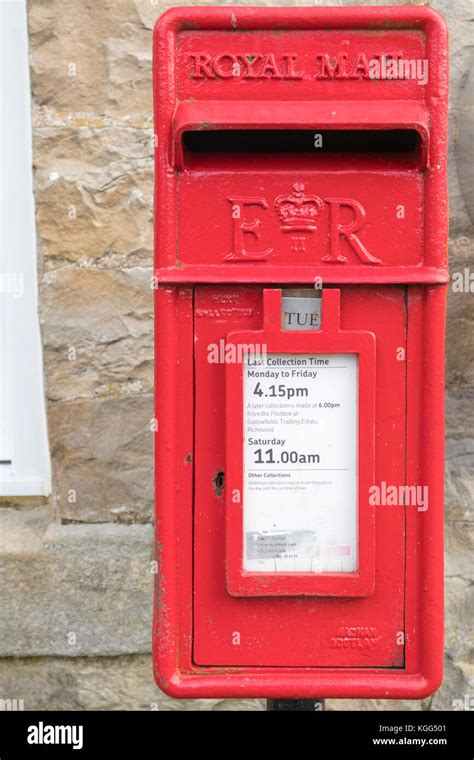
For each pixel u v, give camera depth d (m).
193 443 1.63
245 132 1.55
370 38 1.55
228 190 1.59
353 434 1.63
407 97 1.56
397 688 1.63
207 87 1.56
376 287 1.60
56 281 2.53
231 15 1.54
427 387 1.61
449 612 2.55
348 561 1.64
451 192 2.51
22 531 2.59
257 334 1.59
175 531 1.64
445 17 2.48
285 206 1.58
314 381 1.62
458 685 2.54
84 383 2.56
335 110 1.53
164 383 1.61
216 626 1.66
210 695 1.64
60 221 2.52
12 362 2.58
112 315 2.54
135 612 2.55
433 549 1.63
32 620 2.54
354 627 1.66
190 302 1.61
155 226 1.61
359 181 1.59
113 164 2.50
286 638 1.66
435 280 1.58
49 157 2.51
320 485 1.64
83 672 2.58
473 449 2.55
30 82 2.50
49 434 2.59
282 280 1.58
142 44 2.48
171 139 1.55
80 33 2.48
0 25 2.49
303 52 1.55
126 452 2.57
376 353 1.61
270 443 1.63
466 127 2.43
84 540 2.55
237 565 1.61
